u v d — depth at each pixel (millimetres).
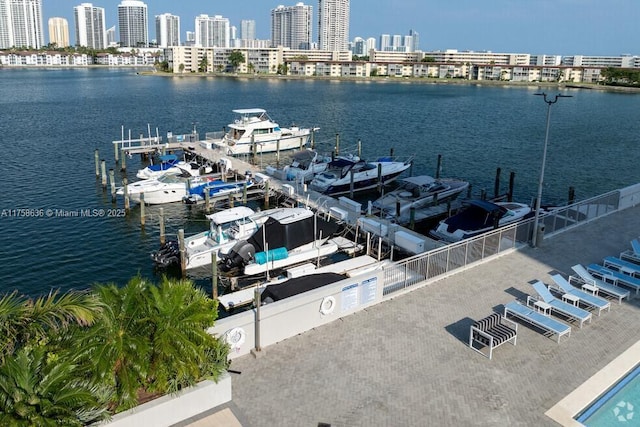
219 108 107312
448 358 14875
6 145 63250
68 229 36094
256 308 14953
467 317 17188
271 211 33625
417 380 13852
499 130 85188
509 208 35375
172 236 35125
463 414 12609
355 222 33844
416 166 58250
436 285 19531
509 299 18531
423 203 39625
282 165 54656
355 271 27156
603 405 13234
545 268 21312
